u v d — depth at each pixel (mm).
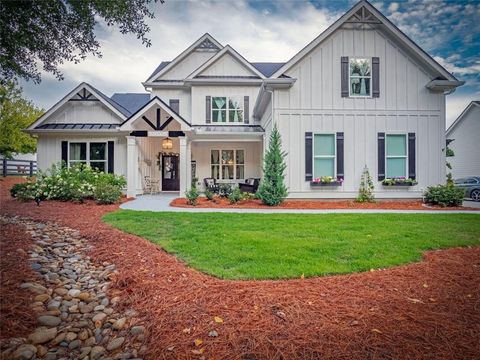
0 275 3350
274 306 2789
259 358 2092
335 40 11453
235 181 16656
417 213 8625
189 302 2889
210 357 2115
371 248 4660
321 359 2068
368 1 11344
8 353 2170
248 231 5816
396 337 2312
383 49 11570
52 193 10641
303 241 5027
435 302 2906
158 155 16828
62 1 4586
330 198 11477
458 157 24578
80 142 13797
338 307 2777
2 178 18891
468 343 2248
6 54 4816
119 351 2279
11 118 21203
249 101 15867
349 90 11492
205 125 15688
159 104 12344
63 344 2375
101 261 4199
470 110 23406
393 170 11703
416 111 11633
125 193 13555
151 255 4305
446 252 4609
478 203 13336
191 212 8406
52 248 4684
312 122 11438
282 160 10859
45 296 3062
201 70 15727
